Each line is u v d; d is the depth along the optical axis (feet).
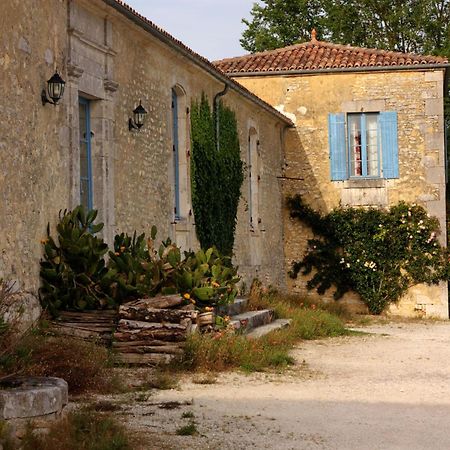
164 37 44.91
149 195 45.21
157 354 32.68
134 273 35.99
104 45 39.81
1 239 29.94
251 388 29.99
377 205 73.67
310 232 75.51
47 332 32.01
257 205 67.36
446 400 28.66
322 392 29.81
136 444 20.95
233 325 39.96
